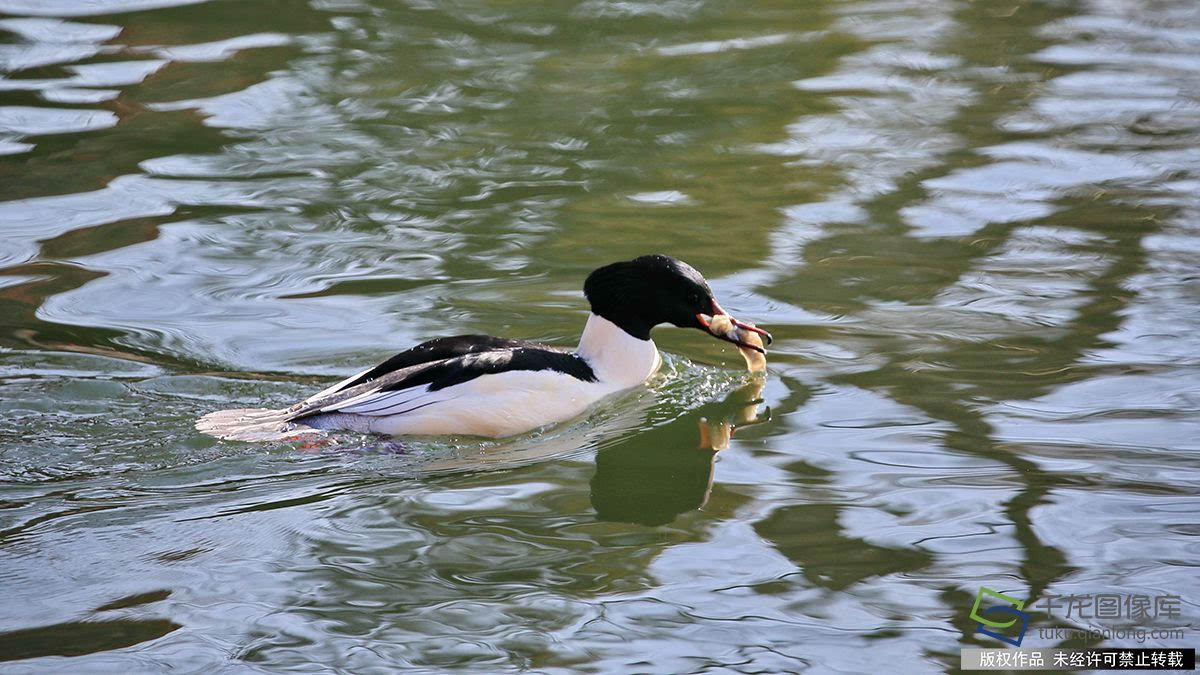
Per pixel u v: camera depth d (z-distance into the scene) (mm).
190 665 7820
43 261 14414
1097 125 19203
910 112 19766
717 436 11164
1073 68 21922
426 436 10922
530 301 13648
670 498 10070
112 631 8133
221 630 8188
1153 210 16047
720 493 10141
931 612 8477
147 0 24234
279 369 12109
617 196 16625
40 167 17078
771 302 13711
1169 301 13508
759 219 15891
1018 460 10484
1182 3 25953
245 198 16359
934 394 11703
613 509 9891
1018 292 13867
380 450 10781
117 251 14734
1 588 8562
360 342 12656
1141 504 9734
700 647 8125
